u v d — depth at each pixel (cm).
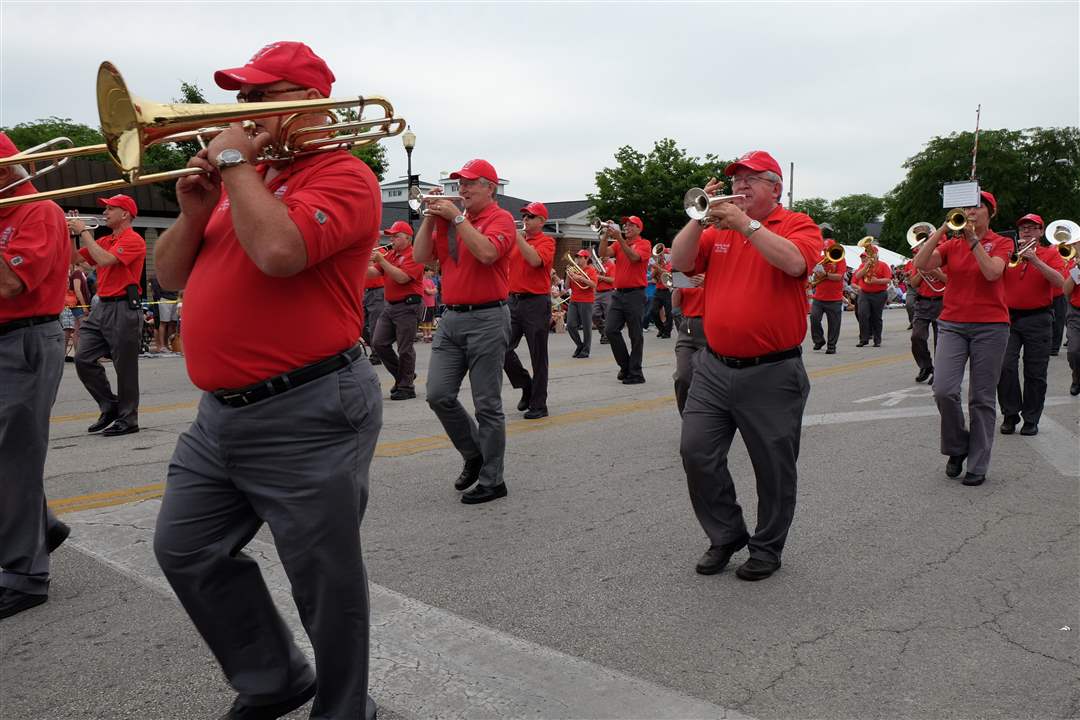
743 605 356
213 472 231
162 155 1681
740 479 558
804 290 378
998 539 439
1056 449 649
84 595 364
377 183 232
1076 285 886
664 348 1533
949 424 552
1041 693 281
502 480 521
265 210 202
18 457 344
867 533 450
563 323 2067
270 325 219
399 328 912
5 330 341
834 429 730
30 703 277
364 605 238
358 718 239
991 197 532
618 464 610
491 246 482
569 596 366
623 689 284
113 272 705
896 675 294
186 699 279
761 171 374
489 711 270
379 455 638
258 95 228
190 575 234
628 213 3462
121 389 722
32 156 263
